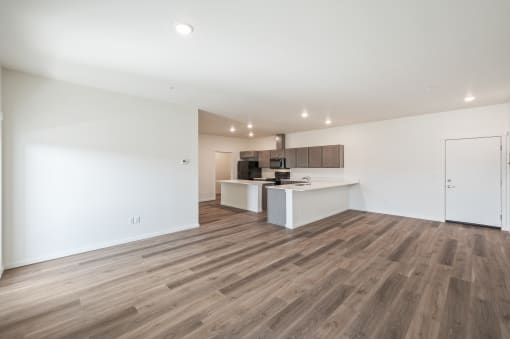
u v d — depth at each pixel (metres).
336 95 3.80
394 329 1.77
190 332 1.75
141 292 2.29
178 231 4.39
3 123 2.74
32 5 1.64
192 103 4.32
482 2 1.63
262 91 3.59
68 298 2.19
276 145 8.29
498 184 4.39
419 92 3.63
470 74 2.91
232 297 2.20
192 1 1.62
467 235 4.05
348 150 6.47
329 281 2.50
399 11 1.73
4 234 2.76
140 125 3.90
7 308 2.04
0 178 2.64
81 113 3.31
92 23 1.87
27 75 2.91
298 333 1.73
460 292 2.26
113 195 3.62
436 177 5.05
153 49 2.31
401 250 3.38
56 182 3.12
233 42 2.19
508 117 4.26
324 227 4.66
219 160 10.28
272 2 1.63
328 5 1.67
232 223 5.01
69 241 3.23
